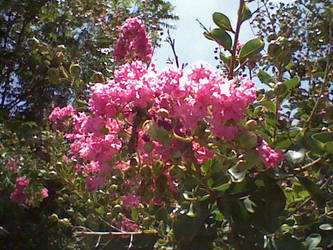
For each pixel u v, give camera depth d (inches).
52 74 27.8
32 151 59.4
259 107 26.0
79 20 97.7
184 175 20.6
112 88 20.5
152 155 21.3
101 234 29.3
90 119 21.2
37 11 98.3
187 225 20.7
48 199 58.9
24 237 65.3
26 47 95.2
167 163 21.0
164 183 20.7
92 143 22.5
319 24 35.6
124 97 20.2
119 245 29.3
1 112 76.7
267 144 20.8
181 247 22.3
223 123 18.9
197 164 19.9
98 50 84.4
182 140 19.5
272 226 20.2
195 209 20.7
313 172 23.6
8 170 60.5
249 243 21.4
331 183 25.4
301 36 39.6
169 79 19.5
